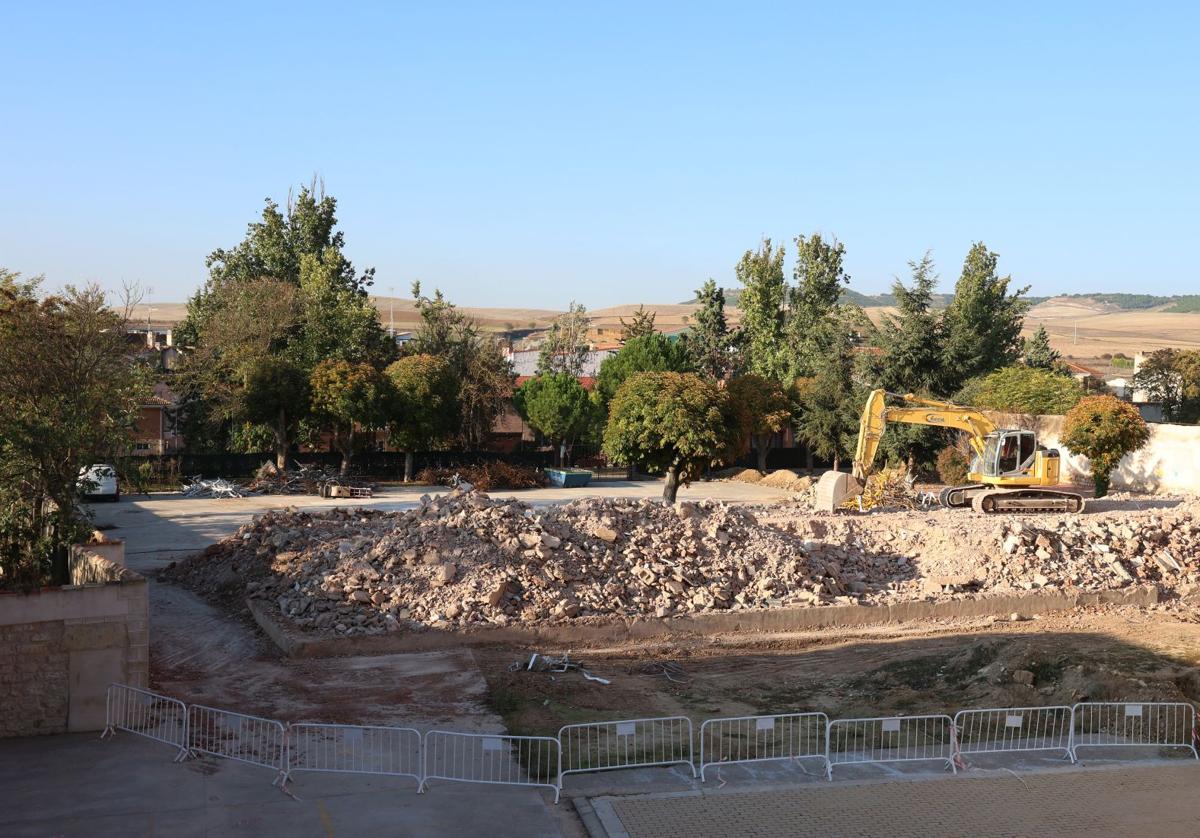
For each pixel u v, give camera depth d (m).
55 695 15.56
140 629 16.02
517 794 13.22
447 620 21.58
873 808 12.93
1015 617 24.75
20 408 22.45
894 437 56.97
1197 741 15.35
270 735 15.42
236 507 45.31
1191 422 89.31
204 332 65.44
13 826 11.98
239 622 22.67
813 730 16.31
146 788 13.24
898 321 61.47
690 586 24.44
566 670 19.48
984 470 37.94
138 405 25.30
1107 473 43.38
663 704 17.72
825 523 30.84
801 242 77.56
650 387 43.09
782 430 74.12
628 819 12.45
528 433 80.38
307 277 70.94
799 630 23.48
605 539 25.42
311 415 56.59
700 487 59.66
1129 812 12.90
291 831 11.95
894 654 21.27
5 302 25.19
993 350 73.31
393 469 62.56
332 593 22.20
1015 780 13.96
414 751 14.80
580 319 94.31
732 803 13.02
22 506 22.33
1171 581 28.28
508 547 23.98
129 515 41.97
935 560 28.09
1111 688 17.64
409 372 58.44
